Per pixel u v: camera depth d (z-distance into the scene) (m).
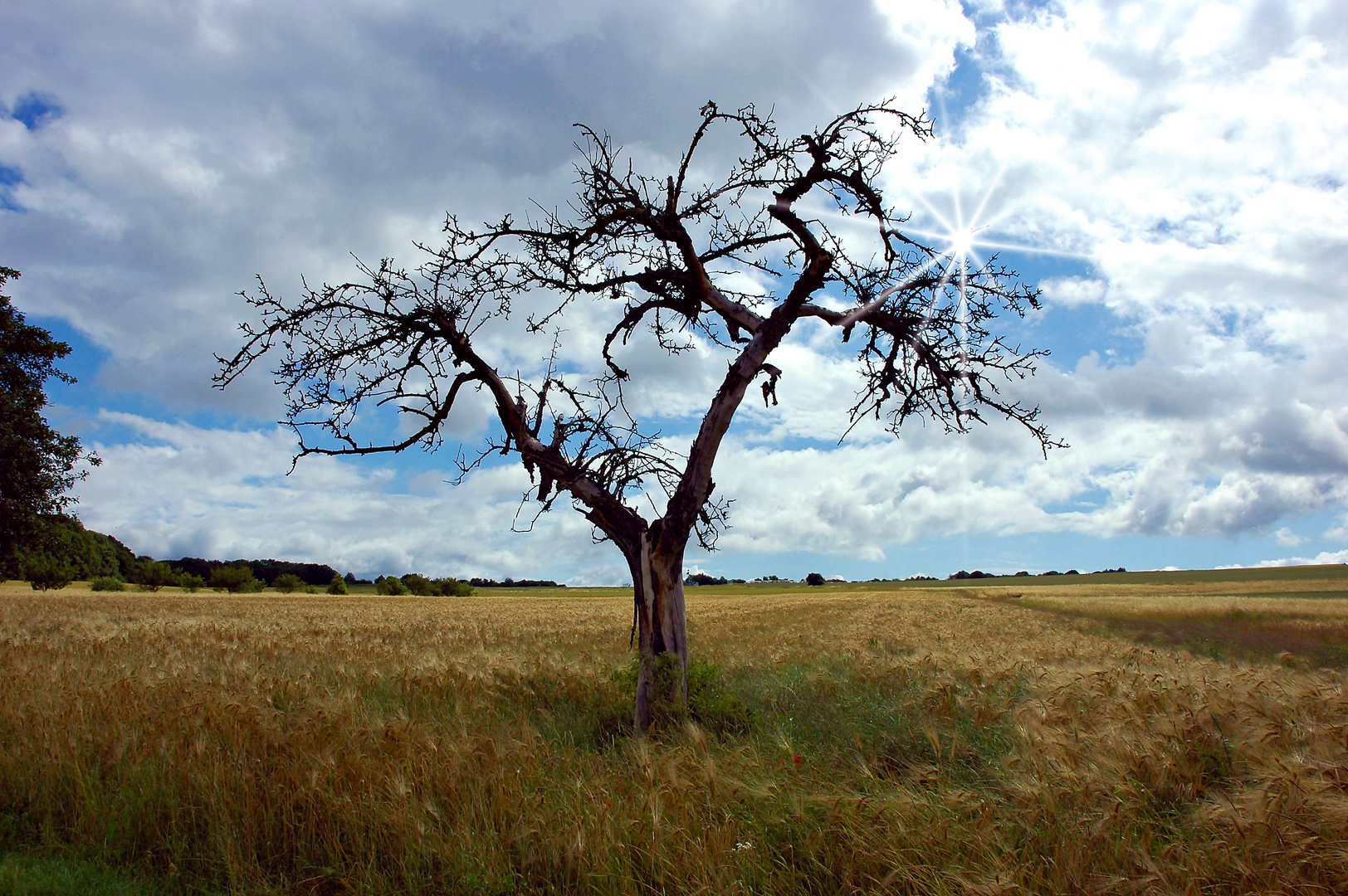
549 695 8.60
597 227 7.77
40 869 3.88
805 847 3.81
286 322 7.30
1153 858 3.61
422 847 3.87
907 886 3.48
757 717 6.80
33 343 23.14
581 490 7.32
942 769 4.80
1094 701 6.33
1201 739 4.93
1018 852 3.71
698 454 7.02
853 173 7.79
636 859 3.76
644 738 5.73
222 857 3.97
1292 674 7.12
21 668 8.59
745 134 7.88
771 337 7.33
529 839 3.91
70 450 23.23
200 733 5.45
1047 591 76.00
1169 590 70.81
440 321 7.50
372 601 63.31
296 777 4.48
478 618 33.66
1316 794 3.64
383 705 7.82
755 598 68.81
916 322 8.02
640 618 7.10
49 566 54.72
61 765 4.83
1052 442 7.70
